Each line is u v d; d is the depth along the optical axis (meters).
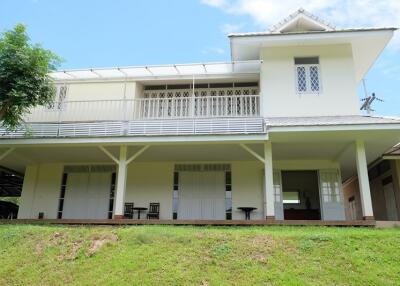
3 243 9.14
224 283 6.86
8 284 7.38
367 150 13.47
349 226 11.10
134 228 9.82
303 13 14.62
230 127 12.55
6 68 11.20
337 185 14.14
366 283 6.85
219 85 15.45
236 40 13.95
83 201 15.17
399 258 7.70
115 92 15.09
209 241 8.50
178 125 12.81
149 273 7.28
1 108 11.54
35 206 15.31
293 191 19.62
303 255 7.86
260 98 13.77
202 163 14.93
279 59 14.31
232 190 14.53
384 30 13.44
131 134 12.65
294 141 12.47
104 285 6.98
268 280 6.95
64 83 15.13
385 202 15.64
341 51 14.16
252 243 8.36
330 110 13.61
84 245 8.68
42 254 8.44
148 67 14.10
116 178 15.25
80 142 12.75
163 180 14.91
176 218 14.45
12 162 15.48
